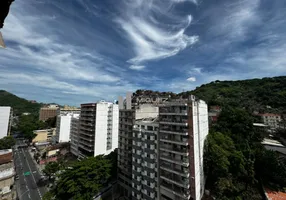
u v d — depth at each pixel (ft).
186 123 120.06
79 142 262.26
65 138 337.72
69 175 149.48
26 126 392.47
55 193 145.79
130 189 164.14
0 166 182.91
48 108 573.33
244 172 142.72
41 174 223.30
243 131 191.21
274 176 142.20
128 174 167.02
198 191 120.26
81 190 145.48
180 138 124.06
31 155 304.71
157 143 134.51
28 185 192.44
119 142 183.52
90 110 241.55
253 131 195.31
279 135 213.25
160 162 132.77
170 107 131.13
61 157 277.23
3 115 331.98
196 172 118.62
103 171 167.22
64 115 349.20
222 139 166.81
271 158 147.84
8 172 174.70
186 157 117.50
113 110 249.14
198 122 132.05
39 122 462.19
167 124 130.31
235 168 146.41
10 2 14.74
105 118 239.50
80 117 264.72
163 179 130.52
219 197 129.80
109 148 242.99
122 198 167.02
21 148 351.46
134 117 162.91
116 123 253.24
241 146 169.89
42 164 258.37
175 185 123.65
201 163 135.03
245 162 148.97
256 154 159.94
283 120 252.01
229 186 134.00
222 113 225.56
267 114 286.66
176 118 127.54
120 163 179.52
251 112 284.20
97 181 157.69
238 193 133.69
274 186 139.44
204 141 153.58
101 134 233.96
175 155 125.49
